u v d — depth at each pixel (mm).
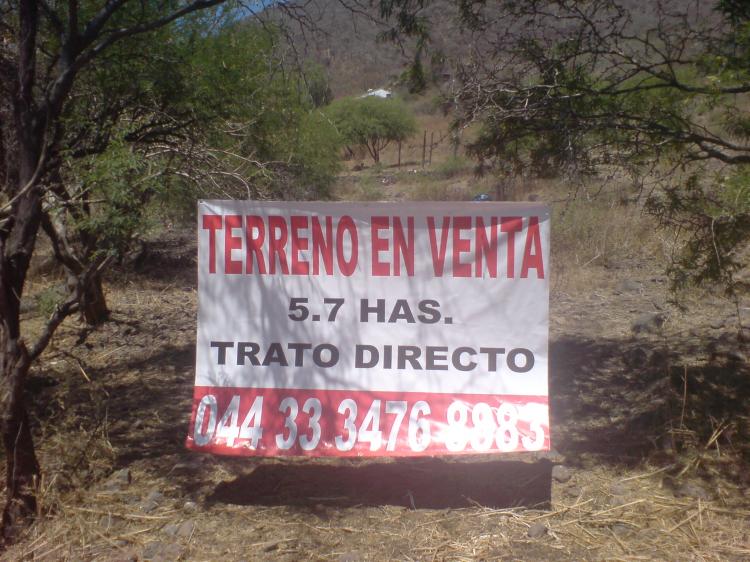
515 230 4688
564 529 4379
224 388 4836
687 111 5945
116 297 10258
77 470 5086
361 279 4781
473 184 19031
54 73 5781
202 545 4289
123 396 6758
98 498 4797
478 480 5020
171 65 6281
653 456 5219
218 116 6781
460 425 4664
